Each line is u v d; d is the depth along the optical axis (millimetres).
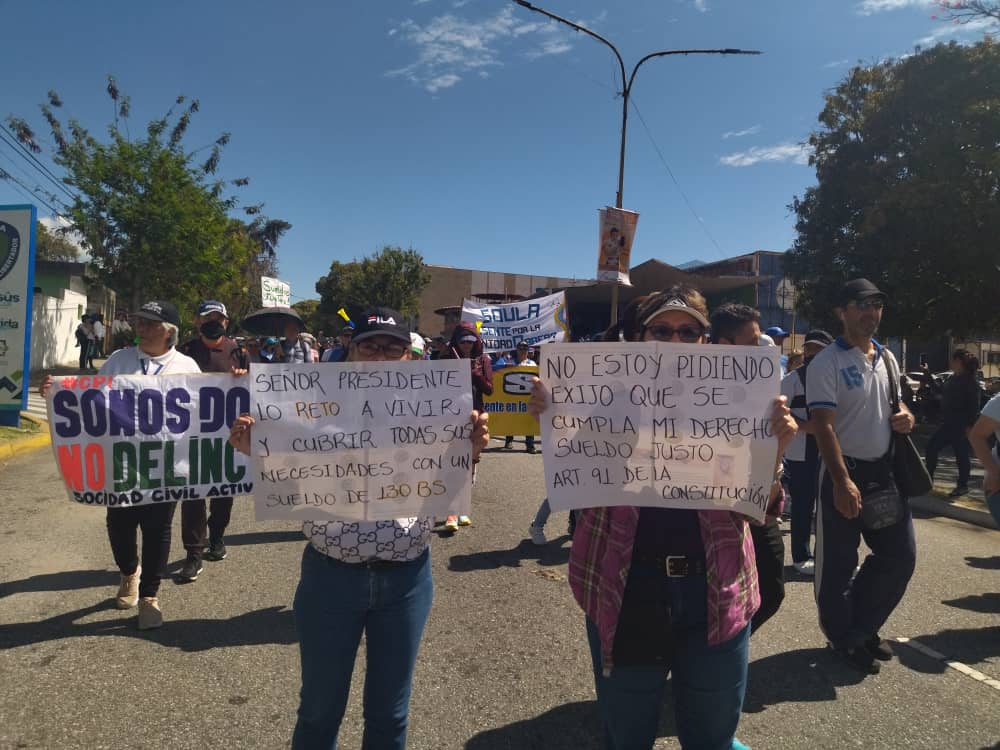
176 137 20438
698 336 2275
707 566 1988
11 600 4172
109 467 3635
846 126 17250
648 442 2086
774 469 2090
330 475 2168
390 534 2119
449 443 2232
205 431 3771
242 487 3824
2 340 8438
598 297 27922
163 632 3764
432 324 46031
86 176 19141
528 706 3086
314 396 2189
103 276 20188
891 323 16594
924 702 3172
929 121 15219
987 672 3482
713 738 2035
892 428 3447
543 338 11820
